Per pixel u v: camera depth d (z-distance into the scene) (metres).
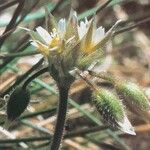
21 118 0.12
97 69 0.09
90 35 0.08
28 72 0.11
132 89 0.08
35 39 0.08
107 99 0.08
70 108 0.14
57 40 0.08
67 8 0.15
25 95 0.08
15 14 0.11
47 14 0.08
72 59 0.08
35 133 0.14
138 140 0.15
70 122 0.14
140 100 0.08
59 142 0.08
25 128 0.14
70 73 0.08
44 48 0.08
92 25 0.08
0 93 0.11
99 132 0.14
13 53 0.11
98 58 0.08
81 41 0.08
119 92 0.08
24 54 0.11
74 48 0.08
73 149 0.14
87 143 0.14
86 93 0.15
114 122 0.08
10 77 0.13
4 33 0.11
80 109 0.13
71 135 0.12
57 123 0.08
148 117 0.08
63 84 0.08
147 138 0.15
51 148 0.08
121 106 0.08
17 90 0.08
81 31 0.08
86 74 0.08
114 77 0.08
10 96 0.08
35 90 0.13
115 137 0.13
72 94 0.15
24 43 0.12
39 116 0.14
